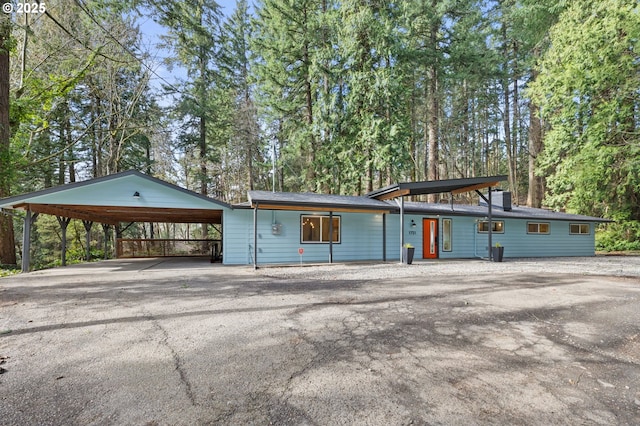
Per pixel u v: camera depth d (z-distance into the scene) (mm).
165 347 3242
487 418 2021
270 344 3336
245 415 2051
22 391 2354
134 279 7750
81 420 1990
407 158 17422
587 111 15891
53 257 16141
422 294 5879
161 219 16156
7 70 10211
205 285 6863
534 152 21016
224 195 28062
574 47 15438
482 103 26453
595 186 16281
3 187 10281
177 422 1973
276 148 24344
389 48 17312
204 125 21922
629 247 17312
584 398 2297
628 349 3256
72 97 18000
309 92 20984
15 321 4133
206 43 19641
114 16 14430
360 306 4961
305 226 12062
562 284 6926
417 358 2992
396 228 13406
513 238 15094
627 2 14047
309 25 19609
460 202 29688
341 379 2561
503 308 4836
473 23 19438
